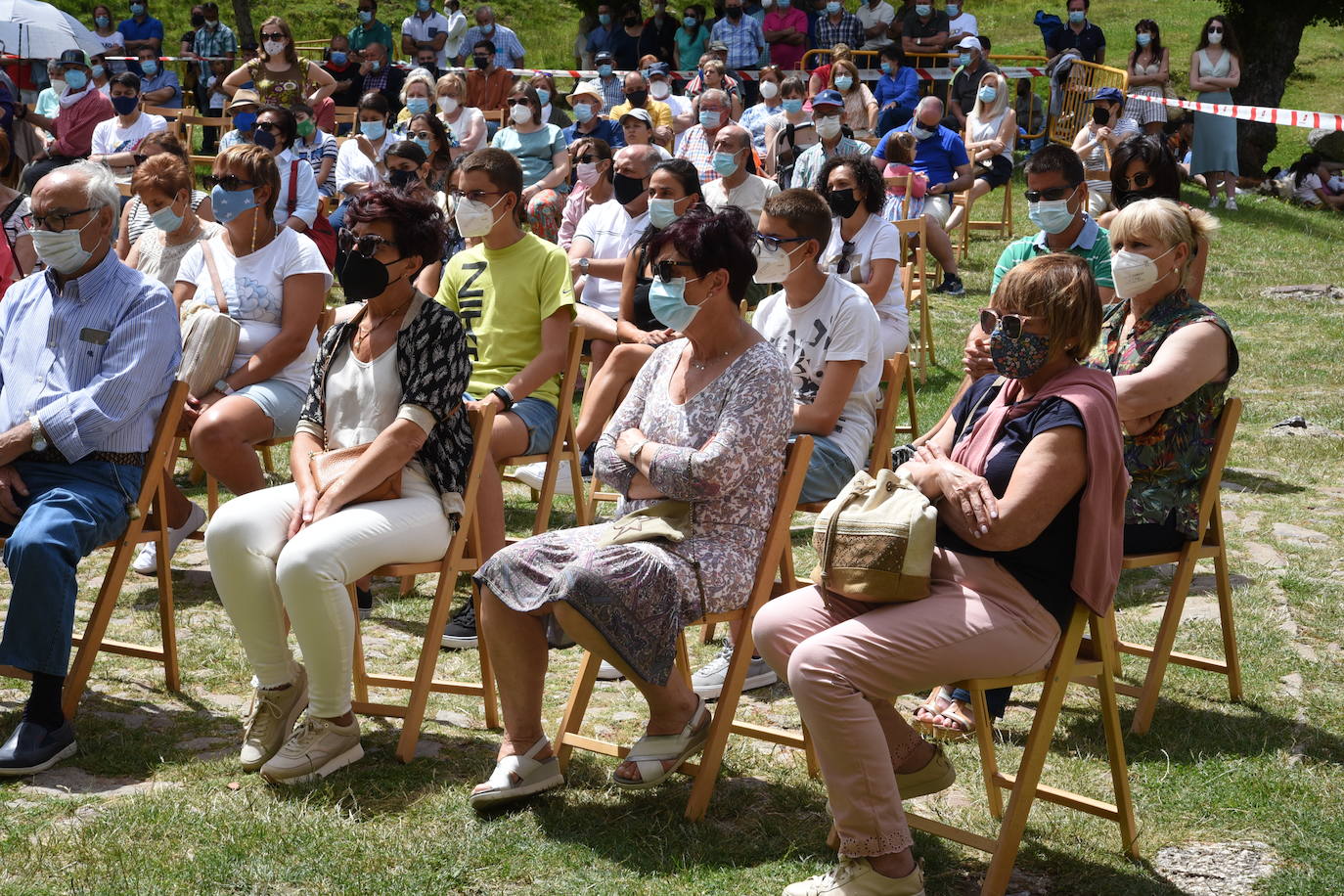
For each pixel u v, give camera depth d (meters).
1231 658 4.23
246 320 5.32
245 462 5.04
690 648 4.79
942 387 8.65
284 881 3.08
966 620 3.00
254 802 3.46
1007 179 13.39
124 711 4.07
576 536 3.52
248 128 11.27
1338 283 11.98
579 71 18.44
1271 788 3.60
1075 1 17.59
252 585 3.62
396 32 26.05
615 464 3.69
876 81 16.95
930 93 16.58
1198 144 15.50
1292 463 7.05
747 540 3.53
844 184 6.60
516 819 3.41
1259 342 9.93
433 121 8.59
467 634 4.77
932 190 11.85
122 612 4.97
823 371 4.76
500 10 28.66
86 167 4.04
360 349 3.94
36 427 3.89
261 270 5.34
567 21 28.95
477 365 5.46
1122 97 13.10
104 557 5.66
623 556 3.33
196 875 3.08
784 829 3.41
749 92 17.39
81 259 3.99
